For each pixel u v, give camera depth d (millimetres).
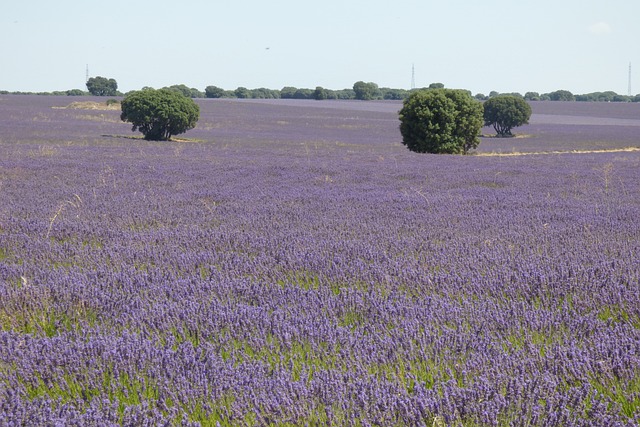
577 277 11336
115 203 22219
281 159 48781
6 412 6211
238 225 17953
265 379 6930
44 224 17234
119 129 110562
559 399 6391
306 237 15648
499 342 8352
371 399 6441
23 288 10180
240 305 9602
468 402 6332
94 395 6883
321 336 8289
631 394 6594
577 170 40156
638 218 19688
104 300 9891
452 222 18797
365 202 23438
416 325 8672
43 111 156750
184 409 6512
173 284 10961
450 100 67500
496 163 46750
